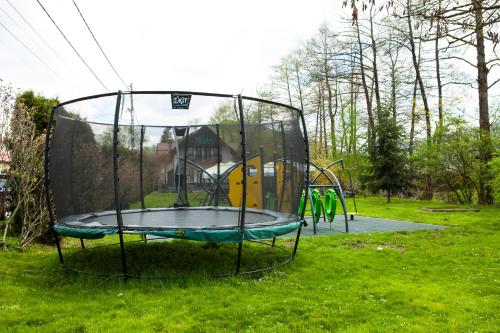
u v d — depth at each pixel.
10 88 6.84
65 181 5.44
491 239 7.51
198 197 7.77
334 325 3.38
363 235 8.05
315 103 27.58
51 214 5.20
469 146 14.75
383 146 17.66
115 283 4.56
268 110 6.37
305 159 5.49
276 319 3.49
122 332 3.19
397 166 17.27
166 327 3.30
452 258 5.96
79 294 4.20
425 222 10.58
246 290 4.30
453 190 16.05
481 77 14.77
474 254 6.21
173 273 4.89
